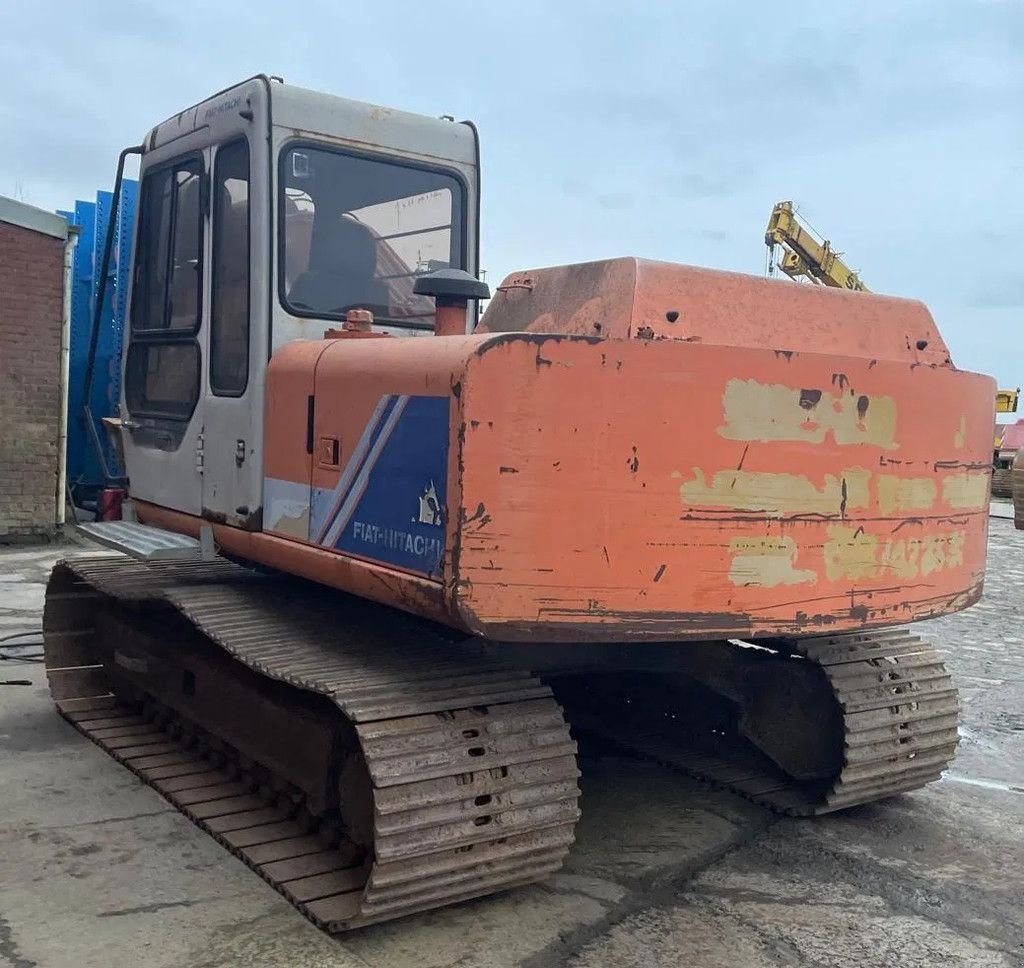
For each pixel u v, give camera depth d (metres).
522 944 3.38
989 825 4.60
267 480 4.16
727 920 3.62
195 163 4.77
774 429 3.44
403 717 3.36
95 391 12.14
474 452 3.04
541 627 3.14
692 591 3.32
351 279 4.50
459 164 4.92
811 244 27.38
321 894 3.52
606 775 5.06
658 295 3.54
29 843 4.02
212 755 4.84
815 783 4.74
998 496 26.84
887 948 3.47
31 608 8.32
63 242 11.12
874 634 4.80
